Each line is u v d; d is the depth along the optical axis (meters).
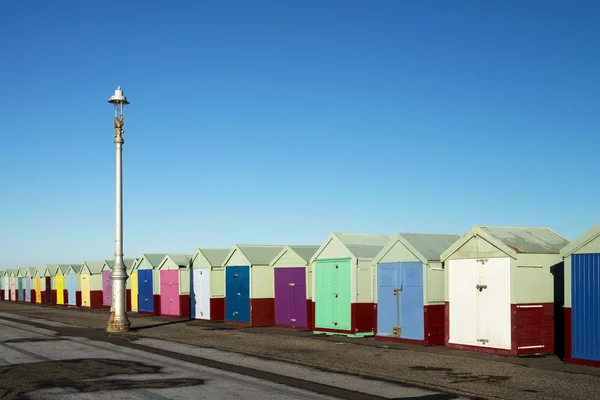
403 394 12.95
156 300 40.19
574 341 16.81
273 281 31.28
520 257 18.44
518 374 15.25
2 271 73.94
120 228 27.22
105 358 18.62
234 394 12.99
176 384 14.16
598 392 13.02
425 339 21.47
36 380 14.73
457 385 13.87
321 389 13.52
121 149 27.11
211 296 34.56
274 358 18.36
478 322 19.41
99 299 50.62
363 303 24.73
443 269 21.88
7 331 28.20
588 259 16.69
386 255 23.28
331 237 25.94
